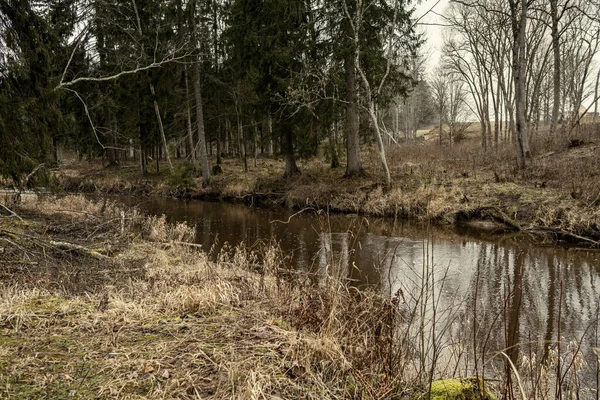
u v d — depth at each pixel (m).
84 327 3.71
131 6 19.31
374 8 17.22
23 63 8.59
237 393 2.55
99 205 14.42
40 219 9.91
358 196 17.28
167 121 26.50
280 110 19.72
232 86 24.33
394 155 23.83
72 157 38.84
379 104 18.58
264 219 16.34
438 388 2.80
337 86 17.41
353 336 3.49
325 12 17.67
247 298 5.12
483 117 26.45
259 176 23.52
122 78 22.03
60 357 3.06
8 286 4.99
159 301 4.79
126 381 2.70
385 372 3.13
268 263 6.74
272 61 18.92
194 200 22.88
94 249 7.93
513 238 11.90
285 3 17.84
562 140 19.23
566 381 4.17
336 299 3.93
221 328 3.79
